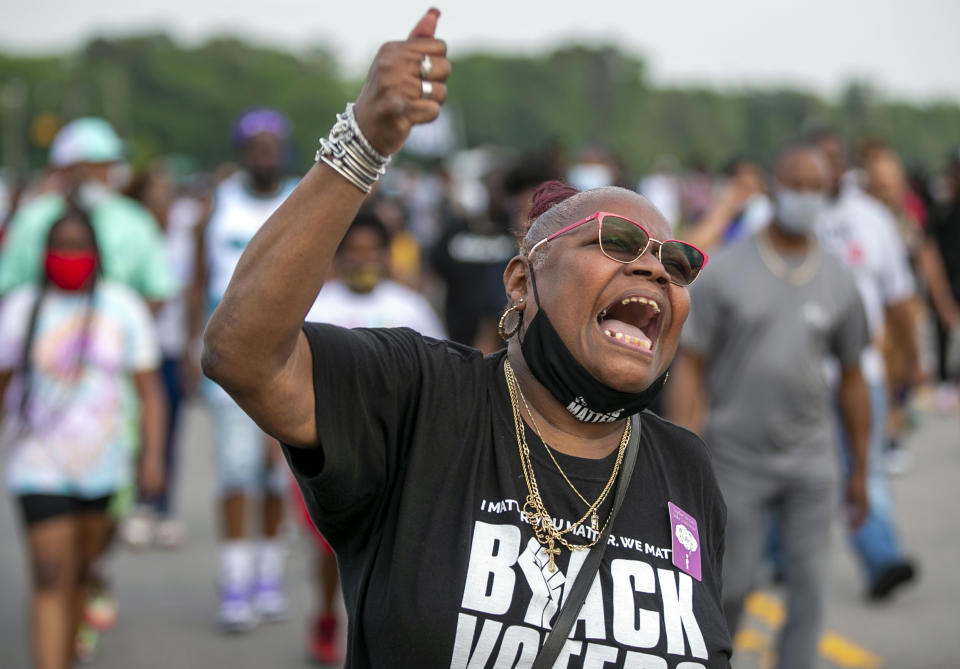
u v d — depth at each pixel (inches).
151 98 4463.6
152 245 244.1
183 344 281.1
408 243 633.6
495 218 302.4
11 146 3961.6
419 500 78.7
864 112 2849.4
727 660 81.7
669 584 80.3
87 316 183.9
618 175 390.9
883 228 246.1
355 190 71.6
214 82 4539.9
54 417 179.5
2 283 224.2
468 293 303.4
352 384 78.0
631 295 80.1
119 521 190.9
